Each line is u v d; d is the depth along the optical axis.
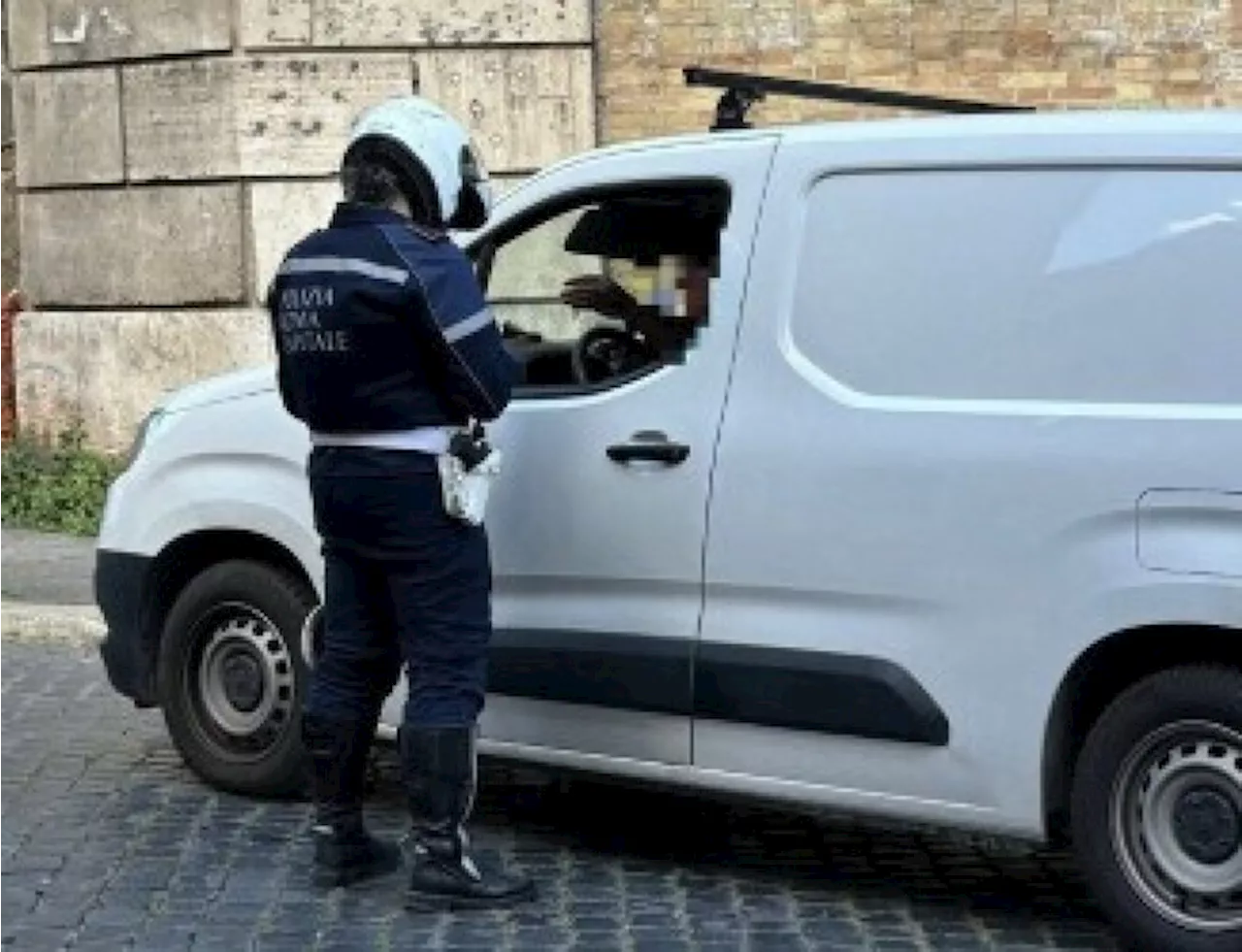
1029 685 7.73
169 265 17.86
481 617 8.26
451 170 8.20
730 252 8.45
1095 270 7.75
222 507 9.68
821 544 8.08
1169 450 7.50
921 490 7.91
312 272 8.09
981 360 7.91
